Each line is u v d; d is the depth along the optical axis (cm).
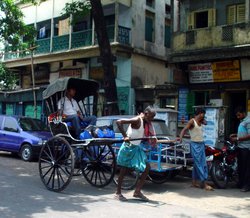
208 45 1584
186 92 1739
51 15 2364
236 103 1648
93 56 2053
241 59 1541
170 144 941
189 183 993
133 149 734
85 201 716
